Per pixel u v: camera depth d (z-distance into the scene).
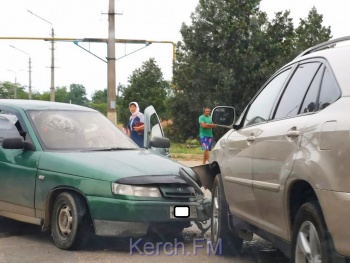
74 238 8.40
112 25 31.03
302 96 6.27
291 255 5.80
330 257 5.02
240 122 8.12
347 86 5.36
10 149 9.28
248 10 39.25
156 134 14.03
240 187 7.33
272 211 6.33
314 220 5.29
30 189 8.96
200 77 38.72
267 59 38.72
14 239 9.26
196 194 8.69
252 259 8.12
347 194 4.77
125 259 8.06
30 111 9.72
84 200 8.45
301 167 5.47
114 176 8.26
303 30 41.09
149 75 49.84
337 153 4.93
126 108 49.72
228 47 38.88
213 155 8.73
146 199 8.24
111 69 31.08
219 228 8.20
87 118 10.13
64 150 9.19
